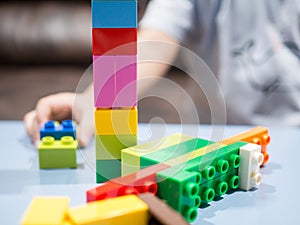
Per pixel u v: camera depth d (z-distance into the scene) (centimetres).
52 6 333
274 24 104
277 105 106
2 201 50
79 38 298
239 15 104
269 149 70
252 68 105
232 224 46
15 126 82
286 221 47
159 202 41
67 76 255
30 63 282
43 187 54
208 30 108
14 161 63
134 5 50
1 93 221
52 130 64
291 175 60
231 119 108
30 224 36
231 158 54
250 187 55
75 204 49
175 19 104
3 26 303
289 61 104
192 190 46
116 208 40
